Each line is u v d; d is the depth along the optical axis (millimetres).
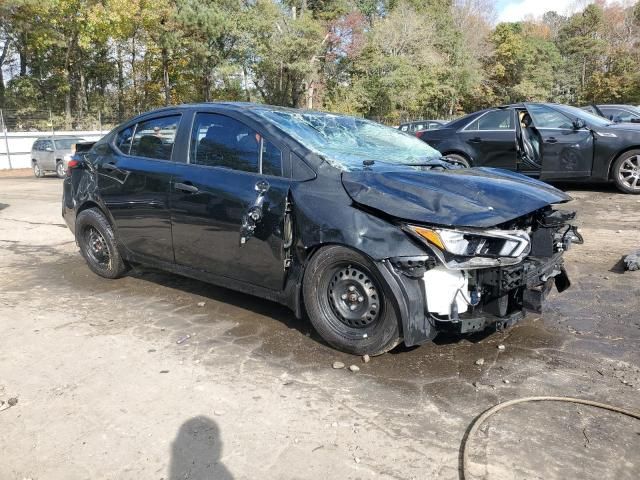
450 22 51219
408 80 42250
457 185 3580
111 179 5055
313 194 3662
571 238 4086
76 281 5508
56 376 3459
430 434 2789
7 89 38938
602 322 4199
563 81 63688
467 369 3484
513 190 3605
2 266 6160
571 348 3766
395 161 4184
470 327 3371
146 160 4828
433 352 3736
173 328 4227
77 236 5633
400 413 2986
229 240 4094
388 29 43375
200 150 4449
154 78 42469
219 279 4336
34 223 9031
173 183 4465
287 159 3895
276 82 40062
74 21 33688
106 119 39031
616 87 53469
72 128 35062
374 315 3506
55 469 2559
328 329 3709
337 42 42125
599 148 8820
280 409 3043
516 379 3348
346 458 2607
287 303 3947
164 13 34125
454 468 2523
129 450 2688
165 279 5492
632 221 7371
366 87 43000
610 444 2682
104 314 4551
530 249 3607
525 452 2625
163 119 4832
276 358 3684
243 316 4457
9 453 2684
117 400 3158
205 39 35344
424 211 3287
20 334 4141
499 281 3332
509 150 9266
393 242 3297
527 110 9266
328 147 4070
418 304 3330
